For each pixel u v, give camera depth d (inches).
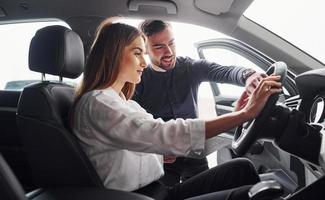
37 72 60.6
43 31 60.1
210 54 109.5
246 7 85.0
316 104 60.7
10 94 89.1
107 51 54.3
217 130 48.4
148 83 88.3
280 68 51.8
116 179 52.4
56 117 53.5
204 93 118.4
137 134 48.6
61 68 59.8
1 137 87.6
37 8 96.9
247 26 91.2
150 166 57.2
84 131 52.4
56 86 58.9
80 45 64.0
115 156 52.3
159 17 94.7
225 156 96.2
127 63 55.2
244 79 71.9
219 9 87.5
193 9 90.0
